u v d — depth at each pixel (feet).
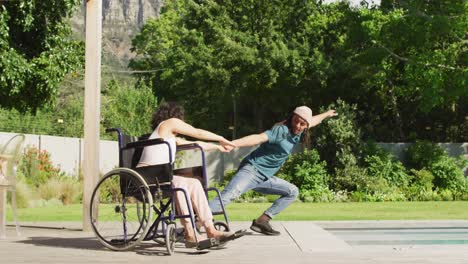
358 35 77.77
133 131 94.79
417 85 72.64
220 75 90.99
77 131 87.10
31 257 15.97
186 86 99.30
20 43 48.01
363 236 24.48
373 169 70.13
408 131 88.17
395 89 82.28
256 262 14.90
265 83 93.40
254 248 17.93
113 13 614.75
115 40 433.89
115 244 17.61
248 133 106.11
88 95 24.04
